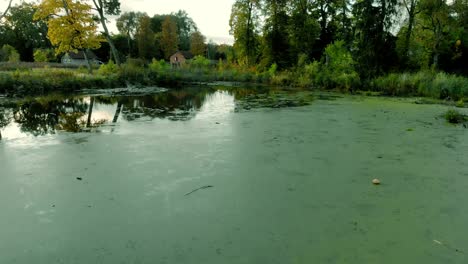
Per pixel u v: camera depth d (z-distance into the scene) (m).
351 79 19.42
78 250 2.94
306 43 30.83
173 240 3.10
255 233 3.22
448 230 3.27
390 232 3.23
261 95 16.70
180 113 10.32
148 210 3.69
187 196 4.04
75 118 9.39
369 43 19.94
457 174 4.83
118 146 6.19
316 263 2.74
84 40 24.25
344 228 3.31
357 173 4.86
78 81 18.98
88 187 4.28
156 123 8.55
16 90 15.71
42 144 6.31
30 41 56.19
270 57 31.88
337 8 31.78
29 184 4.36
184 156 5.59
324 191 4.21
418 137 7.09
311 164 5.25
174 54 63.47
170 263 2.75
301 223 3.41
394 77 17.98
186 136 7.03
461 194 4.13
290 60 31.45
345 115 9.88
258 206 3.79
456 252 2.90
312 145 6.38
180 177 4.65
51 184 4.36
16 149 5.94
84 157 5.50
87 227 3.33
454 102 13.60
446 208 3.75
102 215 3.57
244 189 4.26
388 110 11.02
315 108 11.45
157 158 5.46
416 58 22.47
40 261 2.78
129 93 17.80
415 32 25.95
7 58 39.66
